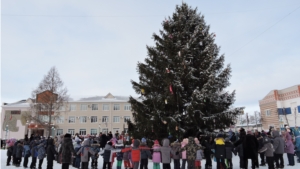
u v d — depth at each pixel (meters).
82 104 56.81
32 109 40.72
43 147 12.43
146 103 17.20
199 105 14.29
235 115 14.88
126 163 11.72
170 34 17.70
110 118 56.06
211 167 11.45
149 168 12.60
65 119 55.50
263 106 39.84
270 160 10.33
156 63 17.14
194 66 17.36
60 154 9.96
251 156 10.01
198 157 9.83
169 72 15.45
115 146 13.09
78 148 12.95
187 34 18.20
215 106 15.49
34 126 50.56
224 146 10.21
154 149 10.42
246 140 10.24
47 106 38.62
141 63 17.39
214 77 15.04
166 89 15.66
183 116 15.57
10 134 53.31
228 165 10.79
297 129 12.88
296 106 33.97
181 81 16.20
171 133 14.77
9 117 54.41
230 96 16.52
